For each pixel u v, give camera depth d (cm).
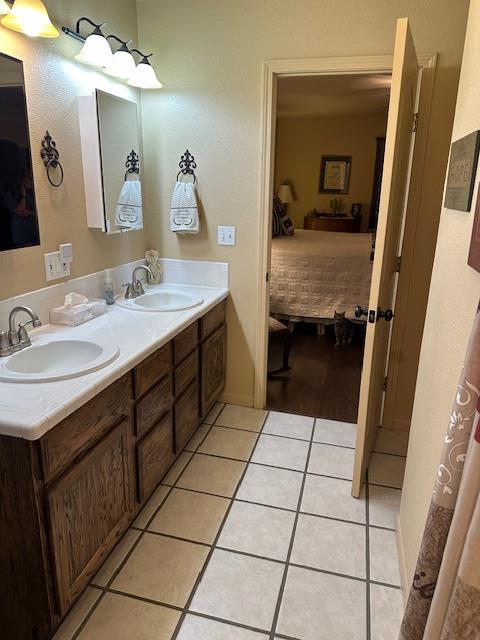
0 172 163
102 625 154
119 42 240
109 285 244
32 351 175
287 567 178
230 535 194
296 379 355
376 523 202
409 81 190
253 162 265
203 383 262
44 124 193
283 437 270
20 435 123
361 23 231
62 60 201
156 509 209
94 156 219
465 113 134
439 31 222
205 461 245
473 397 82
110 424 164
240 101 258
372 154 693
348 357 404
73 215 217
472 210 117
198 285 295
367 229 721
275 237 536
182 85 264
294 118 708
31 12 158
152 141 278
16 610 143
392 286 252
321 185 726
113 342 186
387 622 156
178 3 252
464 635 76
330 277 437
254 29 245
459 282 127
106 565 178
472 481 76
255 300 287
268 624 155
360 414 207
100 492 160
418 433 170
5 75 163
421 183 243
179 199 275
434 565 93
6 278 181
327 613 159
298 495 220
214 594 166
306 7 235
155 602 162
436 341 151
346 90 478
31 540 133
